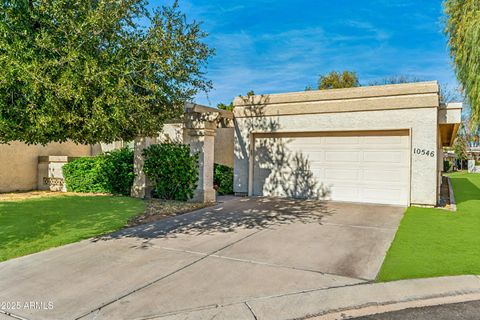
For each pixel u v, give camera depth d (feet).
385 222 26.45
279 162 40.70
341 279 15.07
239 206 34.19
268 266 16.80
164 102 23.50
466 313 12.27
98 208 32.27
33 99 17.20
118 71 18.43
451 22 47.34
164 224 26.22
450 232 23.11
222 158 51.57
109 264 17.24
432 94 32.58
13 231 23.54
